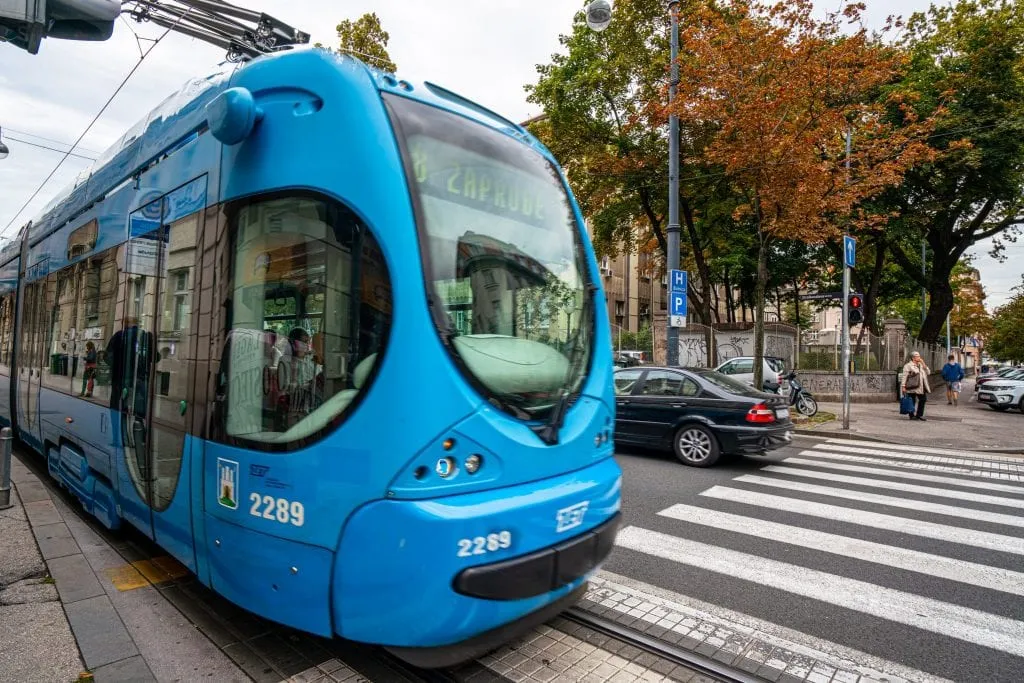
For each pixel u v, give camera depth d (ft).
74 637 11.10
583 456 10.62
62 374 18.86
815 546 17.71
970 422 50.52
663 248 72.84
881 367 69.67
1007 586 14.94
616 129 62.85
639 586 14.52
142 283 13.66
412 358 8.46
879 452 35.78
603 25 39.60
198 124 12.12
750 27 38.58
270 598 9.39
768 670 10.79
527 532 9.15
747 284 97.35
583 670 10.48
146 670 10.07
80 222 18.39
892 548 17.66
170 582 13.66
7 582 13.50
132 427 13.52
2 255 30.19
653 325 76.33
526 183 11.29
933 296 84.12
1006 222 76.59
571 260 11.80
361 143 9.10
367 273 8.80
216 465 10.38
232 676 10.03
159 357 12.57
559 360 10.78
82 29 17.94
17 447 29.84
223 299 10.64
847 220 64.90
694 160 57.57
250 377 10.01
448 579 8.29
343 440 8.66
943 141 66.28
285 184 9.78
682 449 29.43
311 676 10.09
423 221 9.06
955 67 68.13
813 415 51.72
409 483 8.31
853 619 12.98
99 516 15.47
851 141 46.34
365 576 8.42
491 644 9.66
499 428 9.11
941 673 10.84
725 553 16.98
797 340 72.84
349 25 63.57
